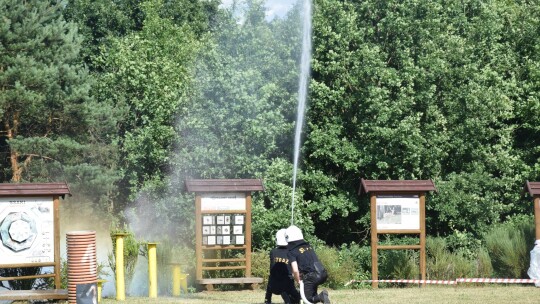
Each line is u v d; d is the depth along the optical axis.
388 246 22.45
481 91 30.31
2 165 40.50
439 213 29.56
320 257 22.77
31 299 17.73
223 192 22.08
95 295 15.42
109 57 41.84
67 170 38.38
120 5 55.50
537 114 31.84
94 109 39.03
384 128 29.12
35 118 39.69
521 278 23.33
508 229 25.39
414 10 31.05
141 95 39.16
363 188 22.64
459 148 30.44
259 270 22.97
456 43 30.75
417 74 29.88
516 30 34.22
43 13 40.81
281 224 27.33
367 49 29.56
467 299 18.05
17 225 18.48
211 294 21.00
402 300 17.94
